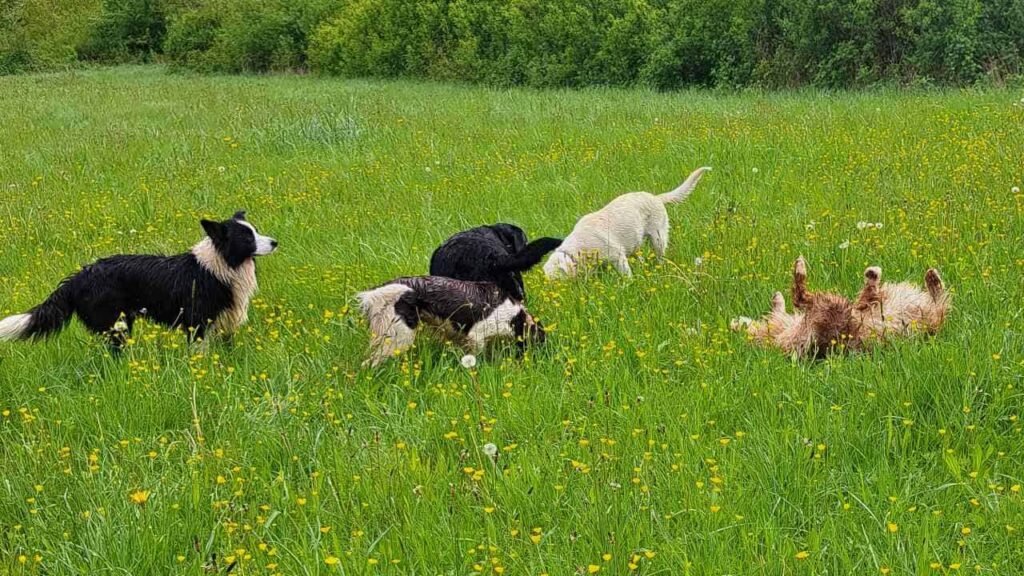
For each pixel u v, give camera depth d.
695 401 5.08
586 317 6.58
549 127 15.09
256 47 37.16
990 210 7.90
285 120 16.25
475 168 12.07
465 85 27.83
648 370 5.53
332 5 36.19
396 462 4.63
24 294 7.68
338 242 9.06
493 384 5.54
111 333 6.52
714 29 23.44
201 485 4.62
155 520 4.30
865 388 5.11
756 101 17.97
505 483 4.41
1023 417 4.74
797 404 5.01
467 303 6.06
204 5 40.56
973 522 3.99
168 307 6.57
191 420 5.52
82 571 3.99
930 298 5.91
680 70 24.02
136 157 14.36
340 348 6.21
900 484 4.32
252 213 10.53
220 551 4.10
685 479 4.31
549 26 26.56
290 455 4.95
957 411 4.77
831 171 10.38
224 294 6.60
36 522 4.36
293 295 7.47
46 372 6.20
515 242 7.44
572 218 9.42
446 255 6.94
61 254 8.91
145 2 44.75
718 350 5.68
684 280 6.95
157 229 9.91
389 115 17.91
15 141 17.12
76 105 23.67
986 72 18.92
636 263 8.09
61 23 46.75
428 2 30.91
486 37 29.17
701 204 9.65
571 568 3.78
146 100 24.66
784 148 11.88
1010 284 6.25
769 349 5.82
